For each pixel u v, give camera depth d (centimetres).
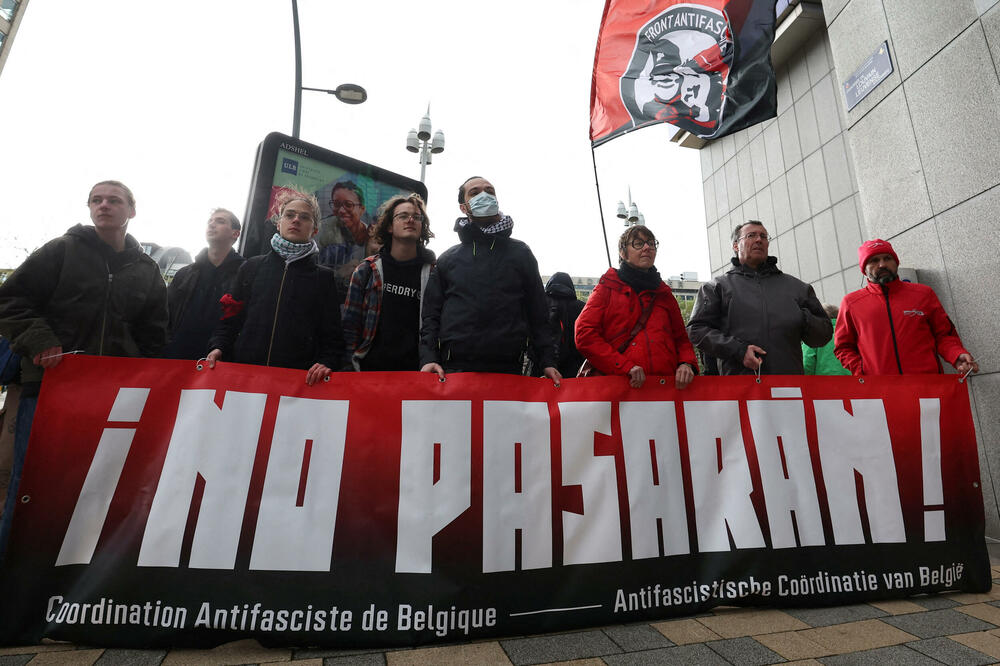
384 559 200
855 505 243
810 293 332
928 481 253
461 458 217
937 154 417
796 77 841
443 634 191
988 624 206
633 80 424
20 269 236
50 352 210
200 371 215
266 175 360
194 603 185
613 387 243
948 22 410
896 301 320
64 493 196
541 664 172
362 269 288
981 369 381
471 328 241
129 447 203
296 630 185
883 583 235
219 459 204
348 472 210
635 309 277
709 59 403
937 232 416
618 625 208
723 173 1014
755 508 236
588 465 229
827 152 773
